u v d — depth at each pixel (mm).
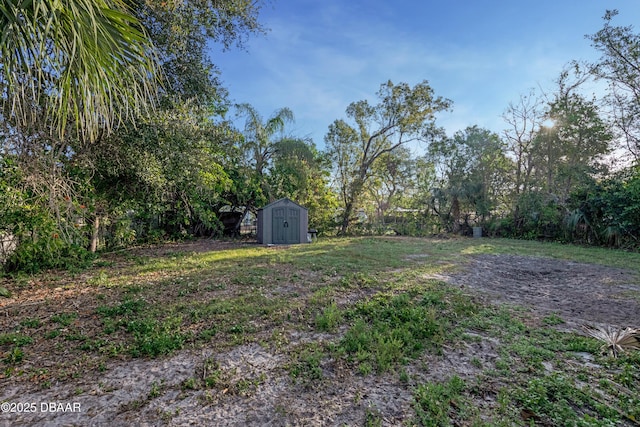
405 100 14078
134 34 1824
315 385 2055
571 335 2865
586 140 11766
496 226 13914
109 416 1729
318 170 14969
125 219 8492
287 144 13008
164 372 2195
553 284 5062
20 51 1745
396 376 2164
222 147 8891
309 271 5570
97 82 1824
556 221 11680
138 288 4363
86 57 1727
